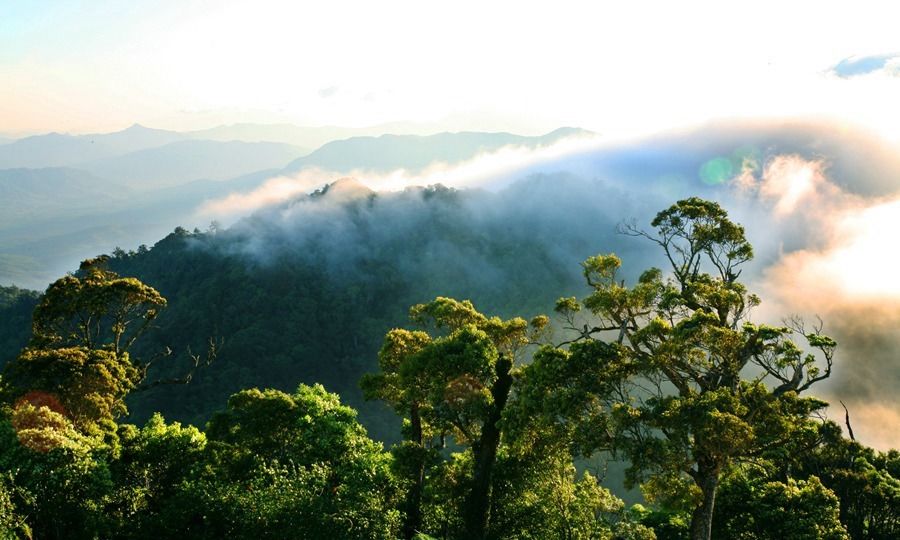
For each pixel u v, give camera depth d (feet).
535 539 77.61
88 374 90.74
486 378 80.69
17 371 89.35
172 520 69.46
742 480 85.40
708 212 77.87
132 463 84.84
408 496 84.69
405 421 97.81
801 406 64.28
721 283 76.28
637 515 93.91
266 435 87.56
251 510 68.95
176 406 357.82
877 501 88.94
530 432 71.56
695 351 64.03
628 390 69.05
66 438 73.72
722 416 55.01
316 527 66.85
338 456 85.40
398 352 91.56
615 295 72.64
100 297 116.06
